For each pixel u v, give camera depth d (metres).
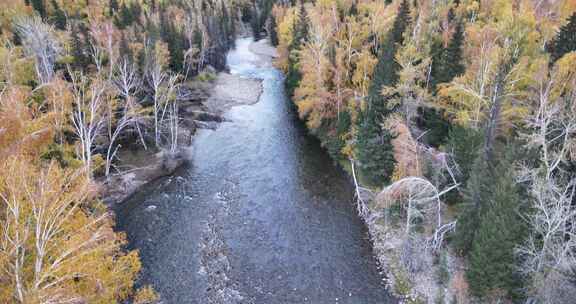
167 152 41.72
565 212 18.92
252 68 78.44
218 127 50.81
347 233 30.95
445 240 27.53
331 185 37.53
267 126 51.12
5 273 14.52
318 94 41.78
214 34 74.75
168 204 34.50
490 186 23.12
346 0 54.84
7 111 21.05
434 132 34.31
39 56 41.50
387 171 33.88
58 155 29.58
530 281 20.38
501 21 35.75
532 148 22.23
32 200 13.57
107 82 38.88
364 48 42.19
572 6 39.38
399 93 32.31
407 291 25.14
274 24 91.50
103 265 18.23
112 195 35.25
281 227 31.69
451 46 33.31
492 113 25.48
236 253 28.89
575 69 26.22
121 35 50.47
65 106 31.22
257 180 38.41
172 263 27.75
